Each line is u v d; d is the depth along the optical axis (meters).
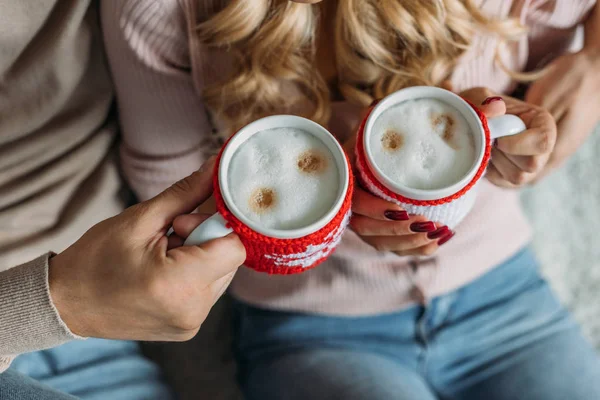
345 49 0.74
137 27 0.68
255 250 0.49
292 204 0.49
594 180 1.33
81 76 0.78
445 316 0.97
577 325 1.03
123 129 0.85
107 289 0.55
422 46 0.74
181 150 0.85
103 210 0.91
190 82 0.78
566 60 0.78
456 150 0.53
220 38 0.70
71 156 0.83
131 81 0.76
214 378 1.16
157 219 0.55
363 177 0.53
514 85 0.86
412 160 0.52
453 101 0.55
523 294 1.01
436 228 0.57
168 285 0.52
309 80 0.75
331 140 0.50
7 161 0.78
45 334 0.60
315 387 0.91
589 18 0.80
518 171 0.65
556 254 1.30
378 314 0.96
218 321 1.19
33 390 0.71
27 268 0.58
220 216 0.49
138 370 0.99
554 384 0.94
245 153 0.51
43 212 0.83
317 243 0.47
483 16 0.73
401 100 0.56
